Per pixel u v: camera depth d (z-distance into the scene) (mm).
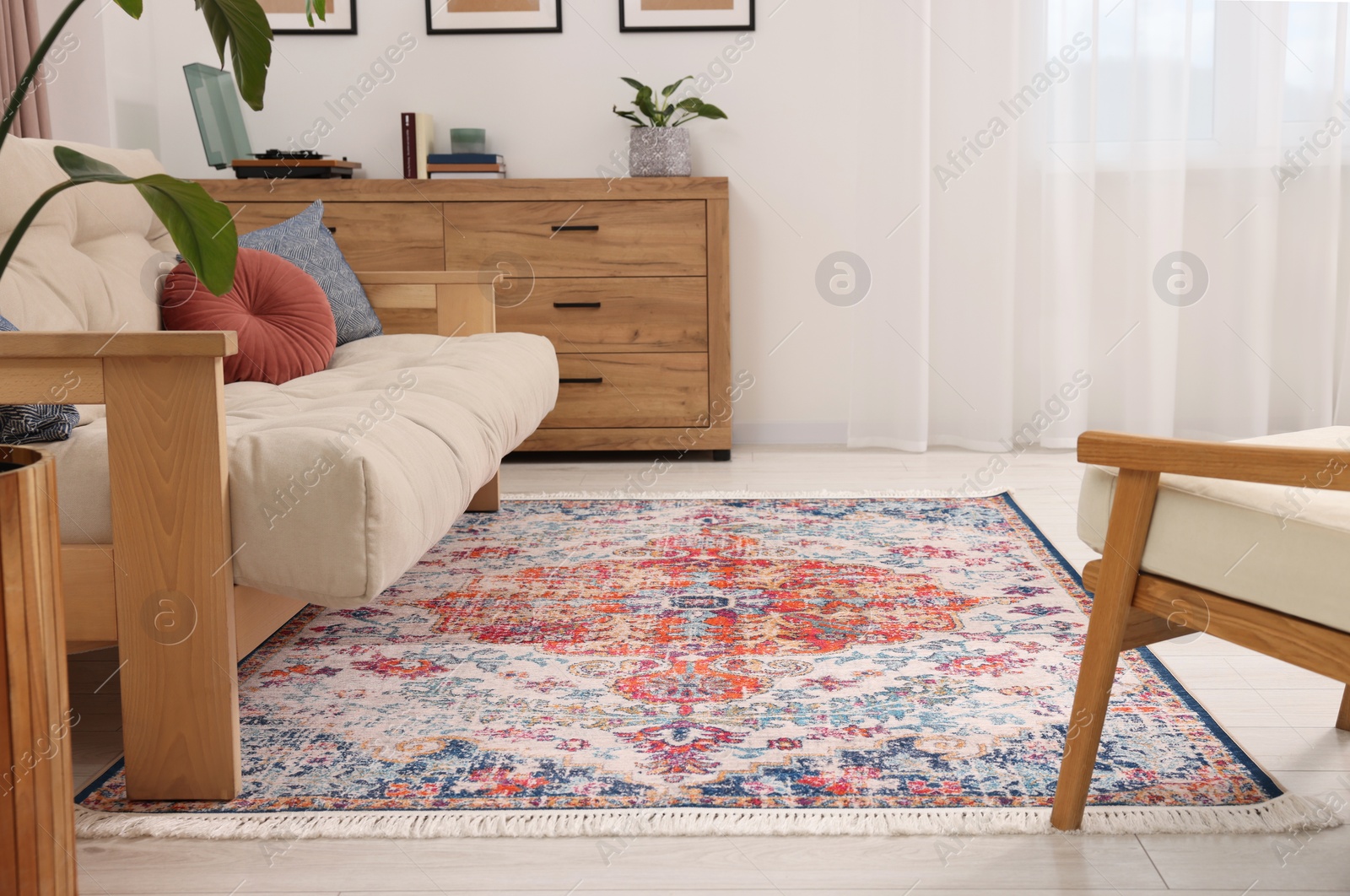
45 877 882
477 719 1432
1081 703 1121
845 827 1147
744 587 1986
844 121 3301
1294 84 3139
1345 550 929
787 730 1387
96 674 1626
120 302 1899
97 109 2865
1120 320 3266
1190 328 3287
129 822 1168
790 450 3385
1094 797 1199
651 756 1318
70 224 1861
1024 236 3270
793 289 3398
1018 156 3230
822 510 2561
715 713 1441
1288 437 1309
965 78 3186
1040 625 1767
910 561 2139
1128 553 1080
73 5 949
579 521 2477
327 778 1271
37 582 857
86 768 1309
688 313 3059
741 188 3357
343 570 1158
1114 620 1094
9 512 819
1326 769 1268
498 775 1273
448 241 3012
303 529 1160
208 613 1173
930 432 3426
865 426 3387
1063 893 1030
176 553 1161
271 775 1278
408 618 1834
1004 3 3115
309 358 2111
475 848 1131
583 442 3131
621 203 3006
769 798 1211
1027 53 3152
